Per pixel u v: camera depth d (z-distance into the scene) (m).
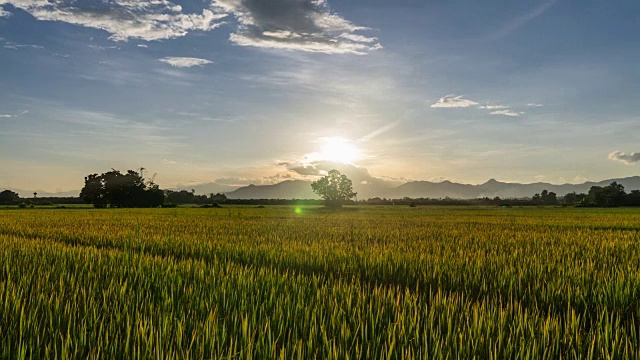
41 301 5.75
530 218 42.53
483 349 4.43
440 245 14.45
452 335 4.61
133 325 4.84
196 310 5.54
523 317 5.37
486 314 5.32
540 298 7.02
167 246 14.10
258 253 11.88
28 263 9.38
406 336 4.56
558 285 7.37
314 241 15.52
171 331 4.71
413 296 6.39
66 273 8.05
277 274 8.11
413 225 27.81
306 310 5.30
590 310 6.48
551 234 20.06
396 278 9.09
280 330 4.68
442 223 30.77
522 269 9.09
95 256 10.70
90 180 103.56
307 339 4.56
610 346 4.63
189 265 8.98
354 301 6.10
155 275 7.99
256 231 20.83
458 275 8.74
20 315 4.93
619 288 7.16
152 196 105.88
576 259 10.84
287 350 4.16
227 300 5.92
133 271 8.44
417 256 10.93
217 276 7.82
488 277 8.64
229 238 16.61
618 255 12.30
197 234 18.81
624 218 43.62
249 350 3.96
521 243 15.53
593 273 8.70
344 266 9.84
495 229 23.94
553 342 4.43
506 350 4.24
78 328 4.74
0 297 5.57
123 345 4.35
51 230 21.28
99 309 5.56
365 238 17.30
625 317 6.29
